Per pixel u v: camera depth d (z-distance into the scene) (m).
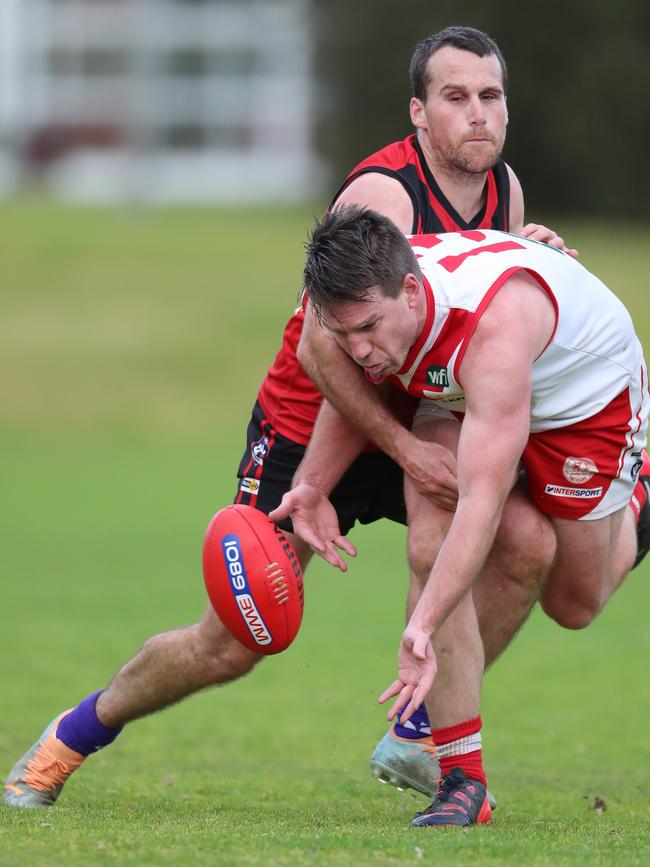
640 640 36.91
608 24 154.12
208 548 16.98
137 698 18.34
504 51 155.50
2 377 89.50
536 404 16.39
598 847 14.38
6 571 43.47
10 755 22.58
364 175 18.17
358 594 42.41
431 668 14.87
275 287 114.75
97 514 54.59
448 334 15.35
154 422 81.88
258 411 19.83
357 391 16.69
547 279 15.84
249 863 13.09
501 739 25.50
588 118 155.00
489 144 17.75
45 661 31.70
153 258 123.19
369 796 19.66
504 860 13.38
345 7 167.00
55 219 142.25
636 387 17.11
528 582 17.36
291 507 17.34
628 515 18.91
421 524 16.59
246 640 16.95
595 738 25.64
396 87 165.00
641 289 107.25
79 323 103.38
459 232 16.56
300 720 27.61
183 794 19.34
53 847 13.98
